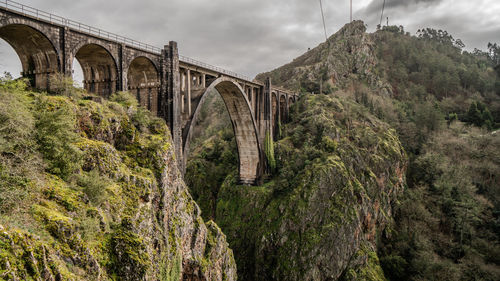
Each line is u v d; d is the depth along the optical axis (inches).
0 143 506.9
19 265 358.9
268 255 1863.9
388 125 2987.2
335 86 3853.3
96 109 820.6
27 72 940.6
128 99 1029.8
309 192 1920.5
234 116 2080.5
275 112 2591.0
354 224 1881.2
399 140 2864.2
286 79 4680.1
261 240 1892.2
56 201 534.3
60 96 781.3
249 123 2082.9
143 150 896.9
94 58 1093.8
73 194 573.9
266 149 2266.2
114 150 784.3
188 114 1402.6
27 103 652.7
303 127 2571.4
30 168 534.6
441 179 2484.0
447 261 1867.6
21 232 392.2
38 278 373.4
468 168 2600.9
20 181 498.6
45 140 600.1
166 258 784.3
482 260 1894.7
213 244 1146.7
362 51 4402.1
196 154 3002.0
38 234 433.7
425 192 2431.1
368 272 1828.2
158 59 1249.4
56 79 842.8
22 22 781.3
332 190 1953.7
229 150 2704.2
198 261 1003.9
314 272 1737.2
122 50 1080.2
